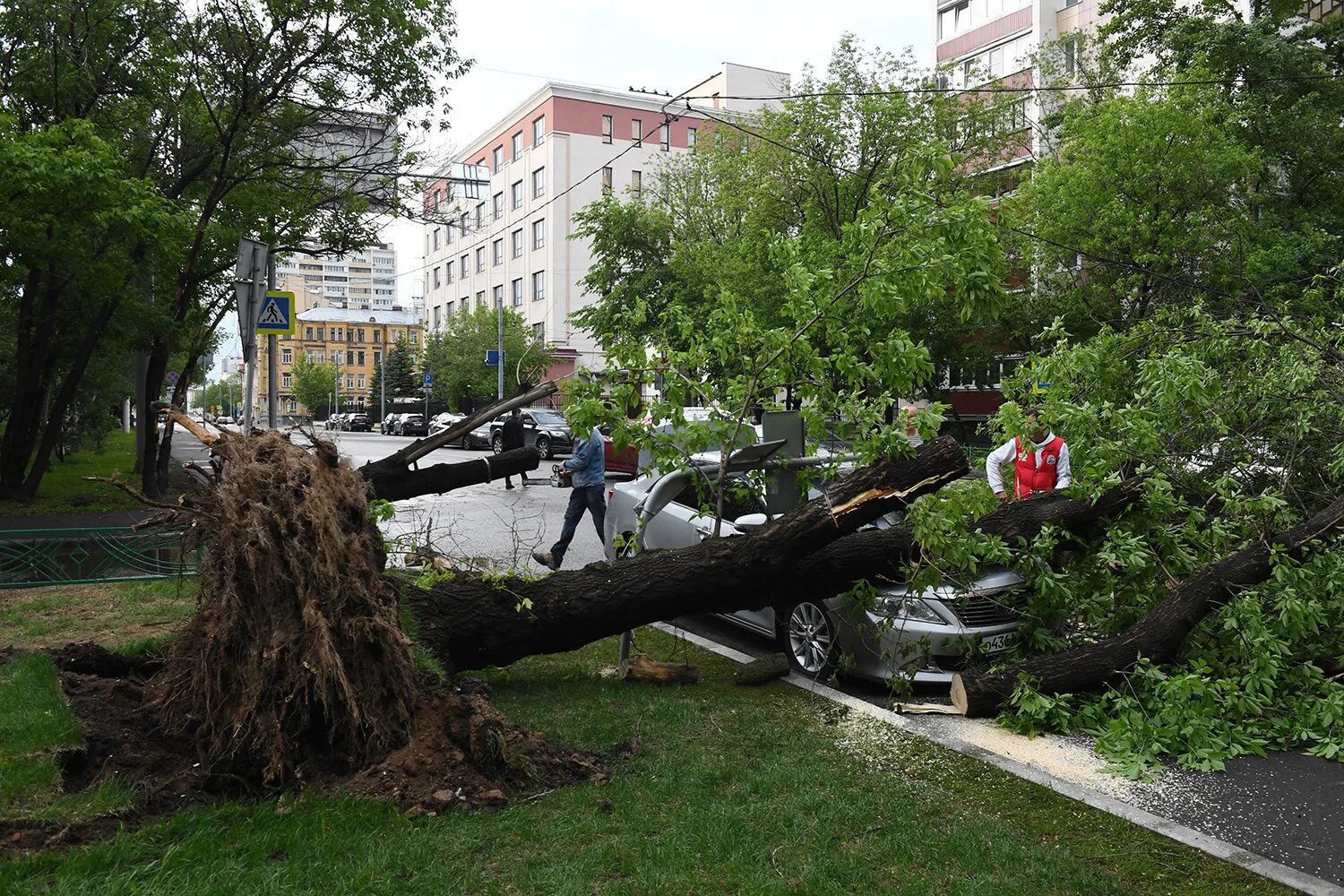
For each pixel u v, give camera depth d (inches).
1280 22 868.0
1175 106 766.5
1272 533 243.6
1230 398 285.0
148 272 660.1
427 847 142.7
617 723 211.0
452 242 2915.8
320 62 669.9
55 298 645.3
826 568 233.9
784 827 156.0
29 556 346.9
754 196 1014.4
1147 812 169.6
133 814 149.3
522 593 230.5
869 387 244.1
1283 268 730.2
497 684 245.3
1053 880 140.9
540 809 160.7
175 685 177.8
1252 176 773.3
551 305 2332.7
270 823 148.9
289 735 165.5
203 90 661.9
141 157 678.5
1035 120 1068.5
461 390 2215.8
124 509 624.7
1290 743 209.9
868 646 246.1
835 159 969.5
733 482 270.7
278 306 434.6
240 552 169.6
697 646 293.6
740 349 254.7
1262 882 143.8
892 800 169.3
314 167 736.3
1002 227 257.4
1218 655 235.1
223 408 5393.7
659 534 331.9
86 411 1294.3
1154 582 252.2
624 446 244.7
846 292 241.3
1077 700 224.1
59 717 170.4
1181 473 279.9
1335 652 237.0
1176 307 313.9
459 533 508.1
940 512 222.4
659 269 1111.0
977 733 213.5
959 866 145.3
